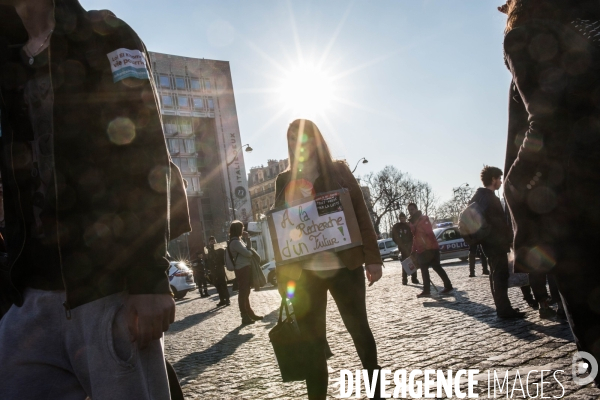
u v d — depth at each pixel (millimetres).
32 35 1951
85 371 1747
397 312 9727
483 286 13109
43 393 1814
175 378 2822
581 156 1850
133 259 1712
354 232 3783
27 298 1838
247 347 7957
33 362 1789
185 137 83375
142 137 1812
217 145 87438
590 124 1852
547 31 1938
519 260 2021
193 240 79750
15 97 1917
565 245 1903
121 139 1783
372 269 3840
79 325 1733
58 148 1771
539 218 1960
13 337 1814
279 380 5383
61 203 1749
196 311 17141
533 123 1956
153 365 1792
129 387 1693
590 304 1921
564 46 1905
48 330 1785
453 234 29406
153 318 1688
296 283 3812
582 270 1896
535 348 5438
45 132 1859
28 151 1896
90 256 1727
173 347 9023
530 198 1969
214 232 85500
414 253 12312
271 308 14211
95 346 1699
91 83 1837
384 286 17031
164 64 84625
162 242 1757
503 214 7629
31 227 1851
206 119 87812
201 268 26891
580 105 1871
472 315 8250
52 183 1796
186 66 86438
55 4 1842
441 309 9414
